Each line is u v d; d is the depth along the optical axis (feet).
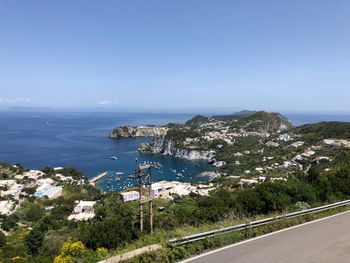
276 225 33.55
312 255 24.97
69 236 102.89
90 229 38.81
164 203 168.45
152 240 26.89
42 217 187.73
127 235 36.52
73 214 185.26
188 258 23.68
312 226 34.42
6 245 123.03
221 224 32.37
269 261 23.44
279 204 41.29
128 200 198.90
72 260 23.81
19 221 179.73
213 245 26.48
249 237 29.84
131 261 22.02
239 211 40.57
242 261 23.21
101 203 203.82
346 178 55.42
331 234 31.17
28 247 108.99
